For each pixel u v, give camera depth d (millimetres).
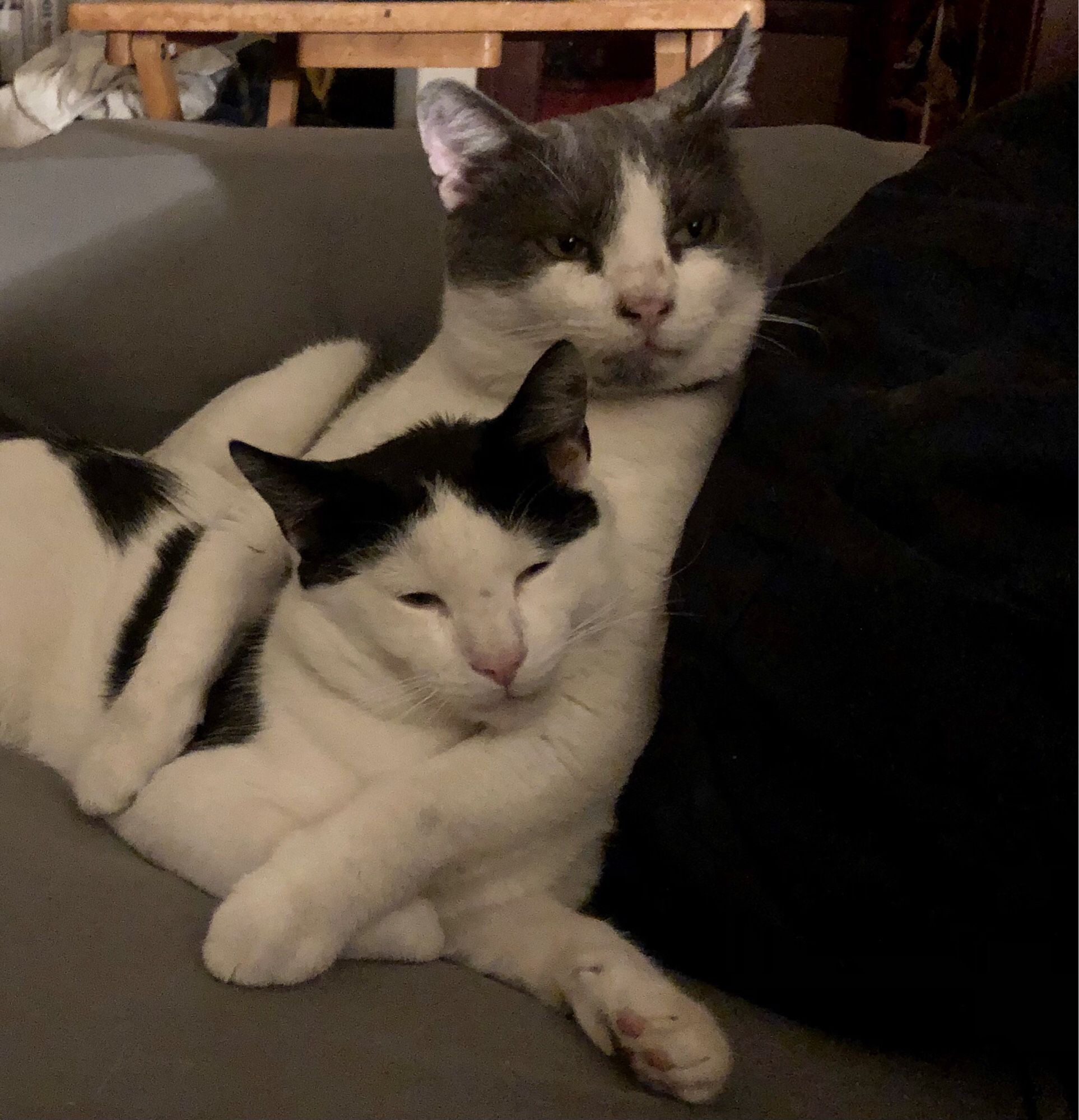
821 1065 719
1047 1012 651
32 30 2922
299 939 712
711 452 1108
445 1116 557
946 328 771
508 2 1693
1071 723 593
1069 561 595
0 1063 534
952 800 628
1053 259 730
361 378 1354
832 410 775
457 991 772
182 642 974
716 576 807
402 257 1488
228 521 1092
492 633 815
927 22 2340
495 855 891
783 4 2523
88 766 919
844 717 676
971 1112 671
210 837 837
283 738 911
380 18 1771
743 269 1071
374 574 852
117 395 1388
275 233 1449
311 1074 573
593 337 1009
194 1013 622
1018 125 870
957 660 624
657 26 1609
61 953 633
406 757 895
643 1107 636
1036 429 624
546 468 887
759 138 1460
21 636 1069
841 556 695
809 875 703
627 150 1035
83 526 1113
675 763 810
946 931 648
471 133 1069
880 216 934
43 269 1341
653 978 762
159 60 2109
